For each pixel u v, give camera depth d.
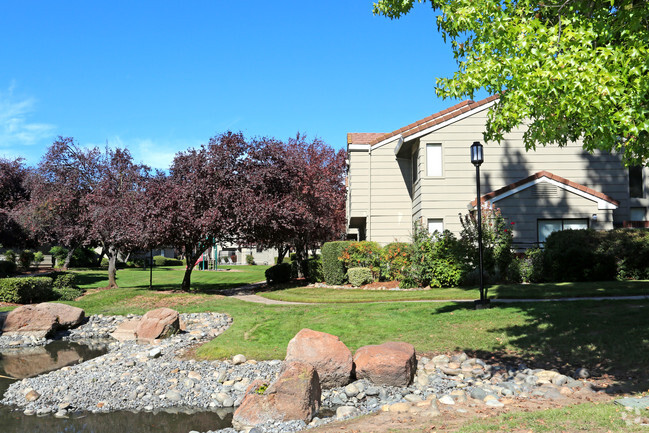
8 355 13.58
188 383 9.56
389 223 24.17
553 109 7.70
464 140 22.27
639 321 10.30
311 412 7.45
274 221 21.61
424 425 6.17
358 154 24.48
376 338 11.62
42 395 9.38
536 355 9.49
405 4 10.51
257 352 11.33
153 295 21.52
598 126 7.38
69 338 15.80
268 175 22.41
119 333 15.59
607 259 17.20
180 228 21.05
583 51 7.25
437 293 17.03
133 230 22.67
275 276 26.91
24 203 36.56
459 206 22.06
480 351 10.12
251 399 7.48
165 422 7.84
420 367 9.51
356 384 8.55
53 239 38.34
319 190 28.69
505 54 7.96
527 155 22.22
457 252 18.78
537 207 20.91
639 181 23.02
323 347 8.78
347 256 22.12
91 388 9.61
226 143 22.36
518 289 15.86
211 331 15.04
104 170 27.09
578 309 11.91
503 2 8.48
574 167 22.16
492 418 6.14
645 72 7.59
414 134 22.27
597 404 6.37
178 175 23.12
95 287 28.45
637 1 8.05
